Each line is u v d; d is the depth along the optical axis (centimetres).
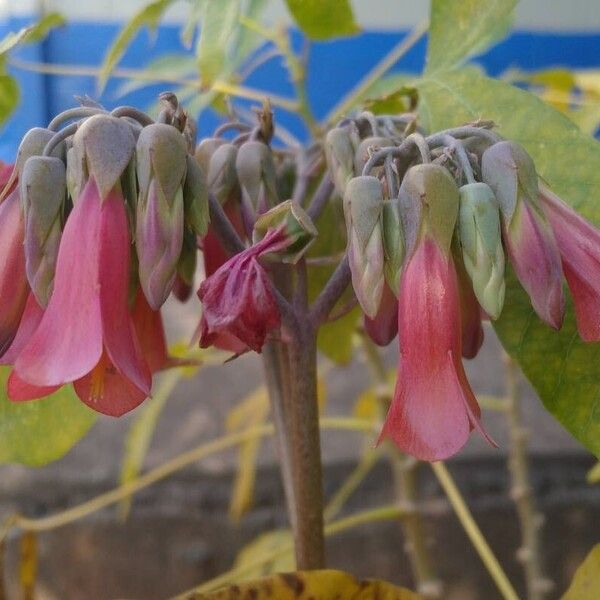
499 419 39
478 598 38
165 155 13
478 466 39
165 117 14
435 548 38
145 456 40
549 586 28
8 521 24
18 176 14
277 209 13
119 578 40
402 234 14
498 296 13
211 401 40
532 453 39
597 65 36
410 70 37
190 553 39
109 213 13
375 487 40
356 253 14
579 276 14
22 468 40
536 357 16
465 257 13
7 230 14
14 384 14
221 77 21
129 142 13
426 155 14
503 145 14
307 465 17
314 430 16
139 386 13
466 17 19
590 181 16
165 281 13
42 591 40
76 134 13
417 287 13
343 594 17
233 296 13
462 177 14
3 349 14
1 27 35
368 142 15
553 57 36
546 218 14
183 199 14
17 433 19
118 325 13
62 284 13
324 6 19
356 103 23
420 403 13
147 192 13
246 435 28
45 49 36
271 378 18
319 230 21
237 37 23
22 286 14
